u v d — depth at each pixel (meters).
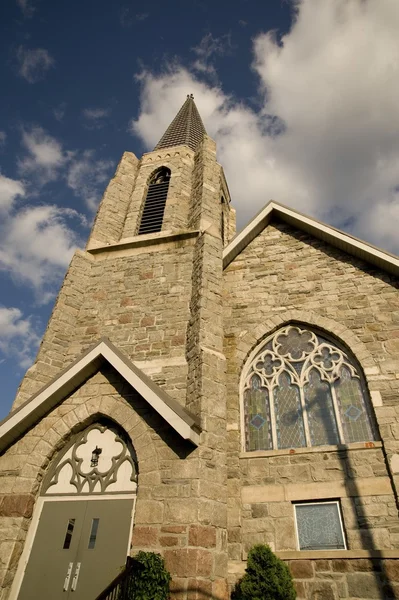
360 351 9.91
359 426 9.11
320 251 12.40
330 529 7.98
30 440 8.77
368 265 11.63
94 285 13.13
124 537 7.53
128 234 15.20
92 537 7.67
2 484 8.27
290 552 7.67
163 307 11.75
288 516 8.18
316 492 8.29
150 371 10.20
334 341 10.50
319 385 9.96
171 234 13.55
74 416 8.91
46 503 8.22
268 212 13.46
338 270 11.76
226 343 11.00
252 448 9.45
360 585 7.16
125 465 8.37
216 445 8.34
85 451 8.73
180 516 7.25
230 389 10.17
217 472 7.99
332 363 10.14
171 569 6.77
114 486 8.15
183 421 7.89
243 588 6.95
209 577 6.78
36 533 7.89
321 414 9.52
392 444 8.40
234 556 7.92
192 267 12.59
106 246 14.09
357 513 7.89
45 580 7.35
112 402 8.91
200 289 11.29
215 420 8.70
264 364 10.71
